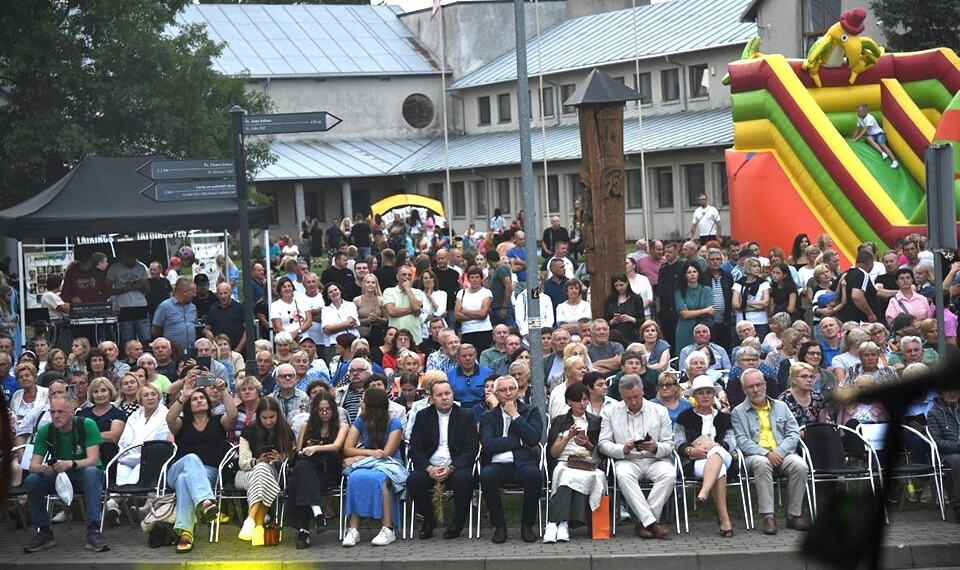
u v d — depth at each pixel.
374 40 73.81
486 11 72.62
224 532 13.17
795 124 27.03
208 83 41.91
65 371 16.41
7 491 1.74
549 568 11.35
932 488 12.91
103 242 28.19
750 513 12.34
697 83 56.75
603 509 12.19
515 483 12.35
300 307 19.08
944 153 11.85
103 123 40.38
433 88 72.62
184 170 15.10
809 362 13.34
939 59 28.39
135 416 13.71
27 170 39.62
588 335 16.27
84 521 14.04
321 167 66.75
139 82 40.47
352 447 12.82
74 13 41.06
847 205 26.19
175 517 12.52
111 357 16.33
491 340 18.86
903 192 27.67
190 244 36.78
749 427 12.45
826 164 26.48
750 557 11.22
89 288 21.66
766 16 46.47
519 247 28.75
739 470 12.29
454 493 12.45
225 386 13.53
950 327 16.69
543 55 65.38
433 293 19.55
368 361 14.41
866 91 28.59
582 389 12.45
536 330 13.75
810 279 20.08
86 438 12.77
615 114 19.86
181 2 43.44
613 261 19.86
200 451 13.30
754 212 27.36
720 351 15.96
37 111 39.16
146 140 41.16
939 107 28.53
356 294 21.17
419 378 14.72
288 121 15.15
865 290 18.88
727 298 19.03
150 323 22.28
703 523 12.74
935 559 11.19
